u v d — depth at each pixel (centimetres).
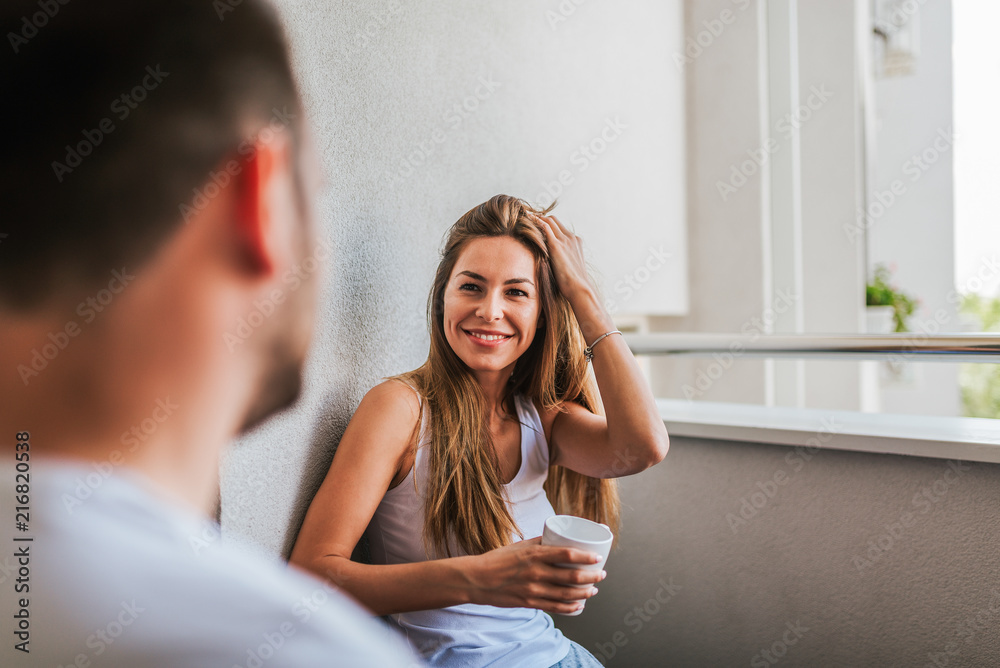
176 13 28
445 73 126
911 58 354
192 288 27
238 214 29
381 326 108
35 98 26
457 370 102
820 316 300
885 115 375
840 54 291
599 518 127
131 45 27
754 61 276
